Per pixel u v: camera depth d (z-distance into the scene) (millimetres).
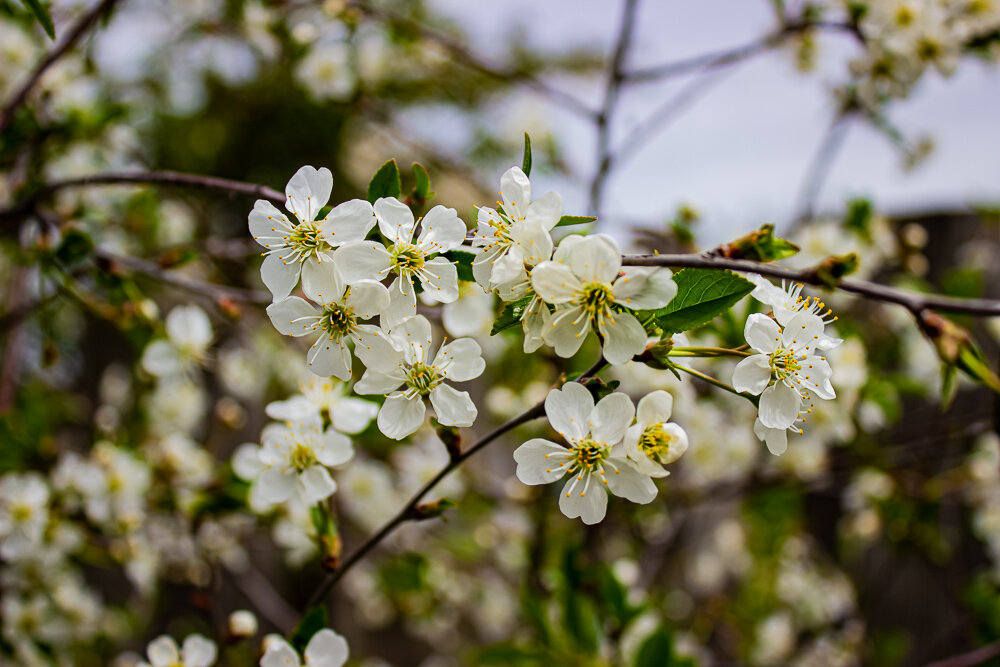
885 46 557
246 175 1265
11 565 583
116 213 716
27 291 677
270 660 412
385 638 1083
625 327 371
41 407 670
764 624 898
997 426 456
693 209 590
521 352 572
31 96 558
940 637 866
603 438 380
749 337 384
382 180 398
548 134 722
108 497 539
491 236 381
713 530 999
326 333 384
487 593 843
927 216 917
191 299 757
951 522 872
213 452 631
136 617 775
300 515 540
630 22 610
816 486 732
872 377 624
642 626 572
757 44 585
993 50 560
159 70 963
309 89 742
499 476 896
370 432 489
